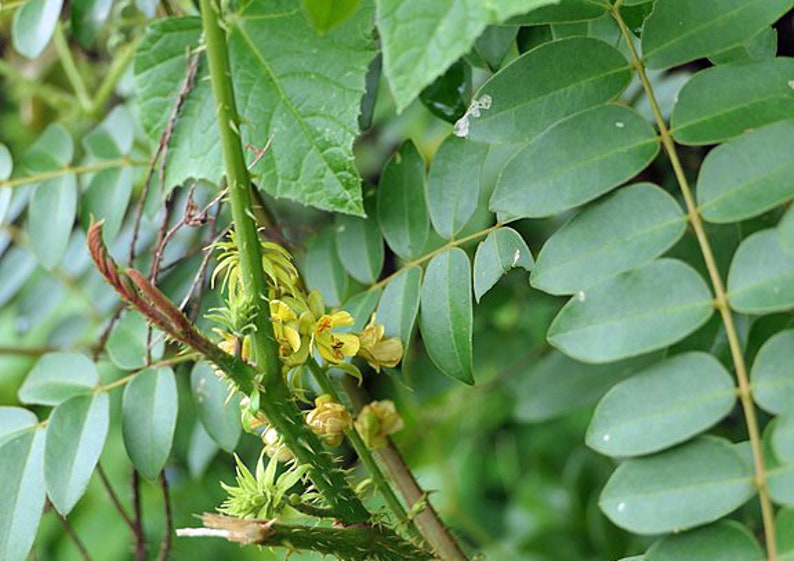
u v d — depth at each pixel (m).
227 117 0.62
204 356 0.60
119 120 0.78
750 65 0.60
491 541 1.10
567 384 0.86
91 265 0.85
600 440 0.57
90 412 0.69
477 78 0.76
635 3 0.65
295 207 0.83
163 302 0.58
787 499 0.54
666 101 0.75
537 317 0.92
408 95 0.54
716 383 0.56
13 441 0.68
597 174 0.60
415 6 0.54
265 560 0.98
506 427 1.12
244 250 0.61
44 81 0.95
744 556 0.55
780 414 0.55
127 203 0.77
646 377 0.57
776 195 0.57
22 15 0.74
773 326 0.60
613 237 0.59
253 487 0.61
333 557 0.65
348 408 0.67
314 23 0.56
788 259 0.56
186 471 0.93
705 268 0.61
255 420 0.64
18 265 0.85
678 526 0.55
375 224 0.72
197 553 0.99
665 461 0.56
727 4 0.62
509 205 0.61
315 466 0.62
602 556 0.96
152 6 0.80
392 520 0.65
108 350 0.72
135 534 0.78
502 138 0.63
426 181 0.70
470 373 0.66
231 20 0.67
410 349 0.88
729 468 0.56
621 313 0.58
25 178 0.77
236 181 0.62
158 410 0.69
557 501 1.11
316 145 0.67
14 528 0.67
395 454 0.69
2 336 1.02
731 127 0.60
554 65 0.63
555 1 0.54
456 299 0.66
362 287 0.73
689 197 0.59
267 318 0.61
